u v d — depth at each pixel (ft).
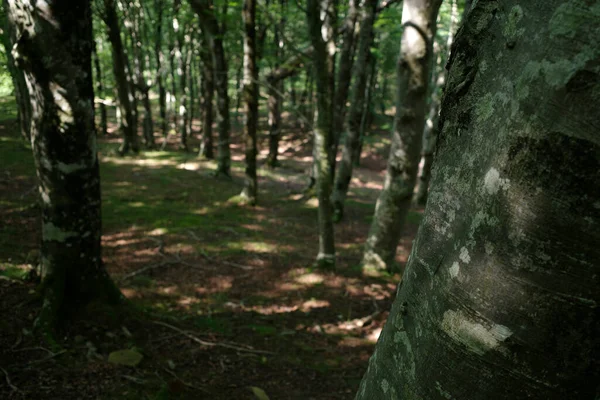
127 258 21.42
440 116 2.05
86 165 11.73
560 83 1.46
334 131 37.40
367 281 22.04
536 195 1.54
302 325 16.61
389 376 2.17
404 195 22.58
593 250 1.48
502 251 1.64
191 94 81.30
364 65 32.27
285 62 42.09
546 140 1.50
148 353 11.80
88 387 9.50
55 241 11.87
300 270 22.52
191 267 21.43
